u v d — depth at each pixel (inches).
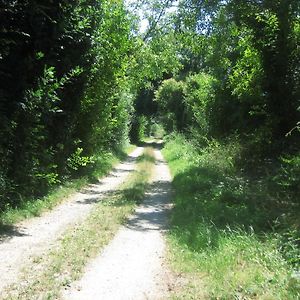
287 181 480.4
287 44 624.1
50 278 252.8
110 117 967.0
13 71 465.4
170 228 393.7
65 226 398.3
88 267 279.9
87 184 684.7
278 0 592.4
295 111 634.2
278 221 350.6
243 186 523.8
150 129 2827.3
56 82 517.0
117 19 818.2
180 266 280.1
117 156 1180.5
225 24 681.6
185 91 1576.0
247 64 703.1
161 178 810.8
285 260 261.6
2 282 245.3
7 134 431.8
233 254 278.7
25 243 332.8
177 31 760.3
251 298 214.1
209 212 412.5
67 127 624.1
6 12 442.3
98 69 743.7
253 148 674.8
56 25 514.0
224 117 859.4
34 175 481.4
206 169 701.9
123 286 249.4
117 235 366.9
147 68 1168.2
